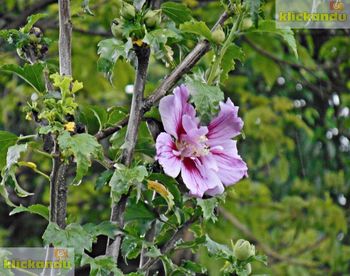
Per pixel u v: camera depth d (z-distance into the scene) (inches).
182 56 38.9
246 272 37.5
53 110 33.1
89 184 93.4
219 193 35.4
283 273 90.1
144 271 37.1
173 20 39.3
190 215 38.4
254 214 92.0
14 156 33.6
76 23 78.5
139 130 38.3
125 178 33.9
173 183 36.0
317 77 86.3
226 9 37.2
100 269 34.2
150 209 38.7
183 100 35.4
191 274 38.4
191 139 35.2
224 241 81.3
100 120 36.6
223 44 36.7
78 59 85.6
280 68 88.0
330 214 92.7
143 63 35.7
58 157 33.4
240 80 92.8
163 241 40.9
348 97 91.1
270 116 89.1
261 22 36.7
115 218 36.0
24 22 71.1
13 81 87.0
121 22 35.3
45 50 38.6
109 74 35.5
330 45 84.4
